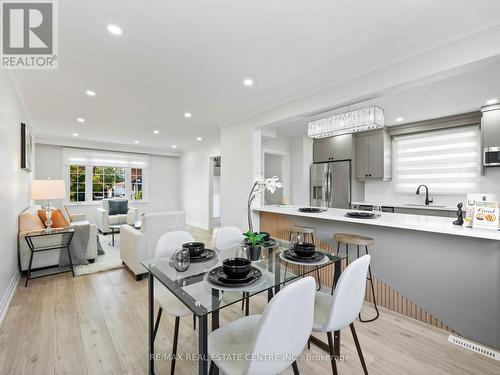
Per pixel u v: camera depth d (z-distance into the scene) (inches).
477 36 71.1
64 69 96.3
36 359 65.4
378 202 200.4
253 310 93.3
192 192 287.4
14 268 111.2
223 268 55.6
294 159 228.1
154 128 191.8
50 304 95.1
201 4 62.8
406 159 185.3
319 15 67.0
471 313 77.4
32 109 143.7
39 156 224.5
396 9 64.5
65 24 70.2
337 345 66.4
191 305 44.6
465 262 78.8
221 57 88.7
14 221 112.6
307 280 39.3
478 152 152.7
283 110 133.1
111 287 111.4
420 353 69.6
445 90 114.7
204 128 191.6
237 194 164.9
